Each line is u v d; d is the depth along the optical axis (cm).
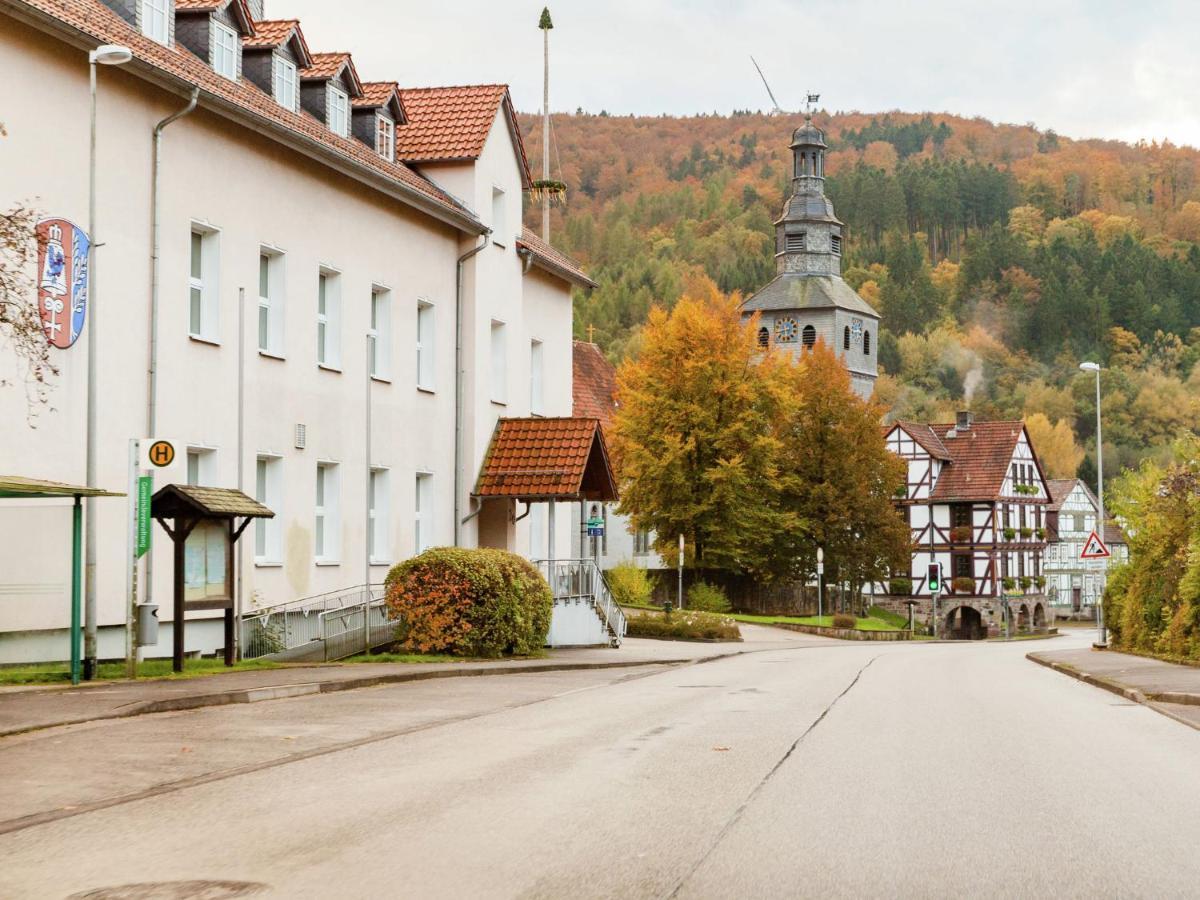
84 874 763
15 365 1908
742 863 802
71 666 1834
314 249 2748
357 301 2917
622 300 17725
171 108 2281
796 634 5909
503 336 3619
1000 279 19012
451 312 3353
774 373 6988
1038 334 18325
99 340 2111
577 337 16750
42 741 1319
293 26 2847
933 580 7631
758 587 7156
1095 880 769
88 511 1859
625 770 1179
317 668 2247
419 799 1018
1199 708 1833
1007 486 9844
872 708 1817
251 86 2702
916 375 18000
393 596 2702
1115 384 16938
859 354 11606
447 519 3319
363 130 3167
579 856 817
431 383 3259
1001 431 9994
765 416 6619
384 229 3031
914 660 3391
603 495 3656
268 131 2500
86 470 2034
